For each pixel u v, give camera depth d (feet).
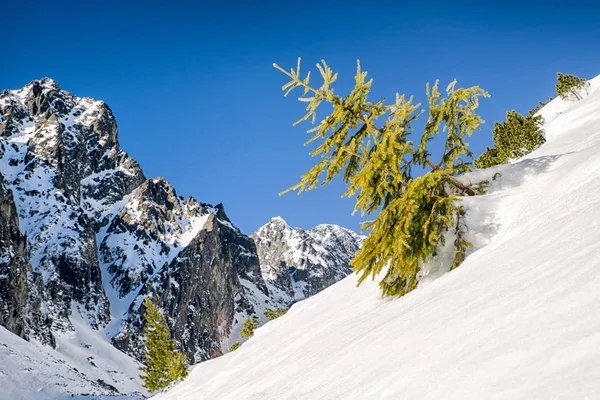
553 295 10.74
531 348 9.04
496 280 15.67
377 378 12.67
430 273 25.61
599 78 154.40
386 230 27.09
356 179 28.45
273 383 22.80
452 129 28.68
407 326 16.16
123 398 318.86
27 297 525.75
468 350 10.65
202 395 34.30
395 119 28.17
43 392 285.64
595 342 8.02
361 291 36.45
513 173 31.60
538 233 19.53
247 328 253.85
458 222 26.84
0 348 325.42
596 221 15.29
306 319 40.22
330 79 28.68
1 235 513.04
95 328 654.12
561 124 98.02
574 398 6.96
